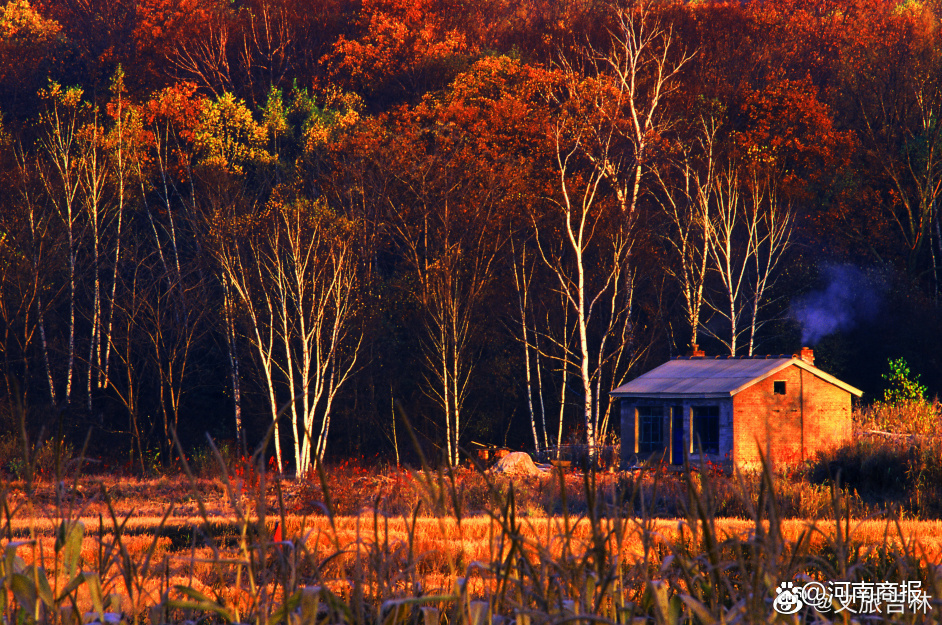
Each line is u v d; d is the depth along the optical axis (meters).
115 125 72.06
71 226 64.69
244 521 4.38
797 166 72.12
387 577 4.68
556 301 65.50
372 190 66.50
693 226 66.12
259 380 60.78
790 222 68.12
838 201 70.56
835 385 42.25
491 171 64.69
